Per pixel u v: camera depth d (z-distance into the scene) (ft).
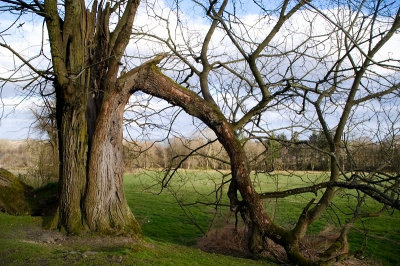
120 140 30.99
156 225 57.93
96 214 29.50
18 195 41.27
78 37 30.35
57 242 26.89
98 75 32.99
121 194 30.73
